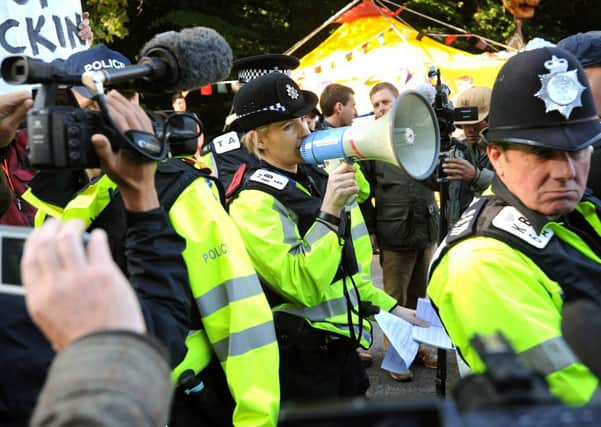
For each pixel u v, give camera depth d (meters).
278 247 2.89
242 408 2.39
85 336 0.92
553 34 17.55
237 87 5.40
